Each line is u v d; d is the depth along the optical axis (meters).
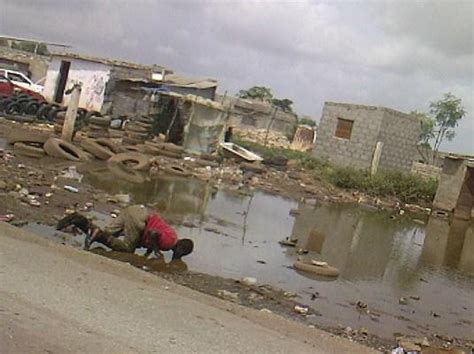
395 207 31.16
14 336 4.95
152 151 27.86
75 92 23.69
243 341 6.36
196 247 12.62
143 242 11.12
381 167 37.97
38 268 7.23
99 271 7.92
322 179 33.50
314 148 40.75
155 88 34.25
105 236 10.69
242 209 19.39
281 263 12.93
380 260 16.09
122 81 34.88
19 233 8.99
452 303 12.83
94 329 5.60
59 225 10.90
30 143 21.12
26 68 47.25
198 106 31.69
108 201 15.02
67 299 6.30
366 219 24.27
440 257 18.72
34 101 30.22
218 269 11.26
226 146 33.06
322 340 7.38
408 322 10.57
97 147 22.47
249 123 53.44
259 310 8.42
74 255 8.51
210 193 21.41
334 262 14.34
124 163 22.59
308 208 23.33
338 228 19.98
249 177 28.06
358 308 10.74
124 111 34.62
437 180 36.62
